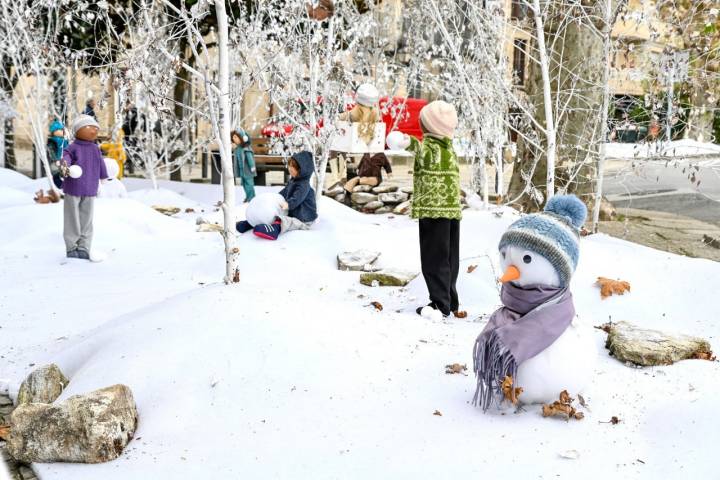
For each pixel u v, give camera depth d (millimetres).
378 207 12227
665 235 10391
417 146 5906
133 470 3682
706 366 4762
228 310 4969
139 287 7113
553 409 4043
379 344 4938
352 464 3623
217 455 3773
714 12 8586
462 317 6047
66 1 9570
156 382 4406
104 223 9641
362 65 12094
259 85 9125
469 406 4211
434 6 9641
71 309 6395
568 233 4113
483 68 10148
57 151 13312
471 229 8641
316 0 8266
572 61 10555
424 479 3463
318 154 11531
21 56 11695
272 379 4406
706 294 6312
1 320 6129
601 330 5688
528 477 3449
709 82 9070
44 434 3824
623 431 3914
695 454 3596
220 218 10500
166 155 13844
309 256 8180
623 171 9539
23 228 9469
